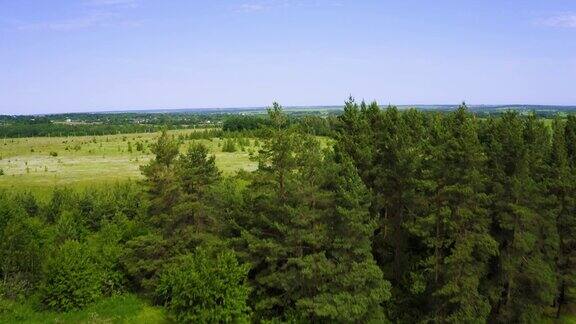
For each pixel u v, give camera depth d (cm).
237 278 3177
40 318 3194
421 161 3528
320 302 3086
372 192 3484
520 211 3241
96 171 9812
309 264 3116
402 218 3688
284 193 3403
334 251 3197
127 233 4069
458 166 3291
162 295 3475
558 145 3803
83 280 3397
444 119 4844
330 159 3506
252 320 3362
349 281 3044
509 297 3522
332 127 4647
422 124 4706
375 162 3762
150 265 3512
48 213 5244
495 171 3484
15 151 13600
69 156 12450
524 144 3581
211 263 3216
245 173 3519
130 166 10562
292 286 3234
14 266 3459
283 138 3359
